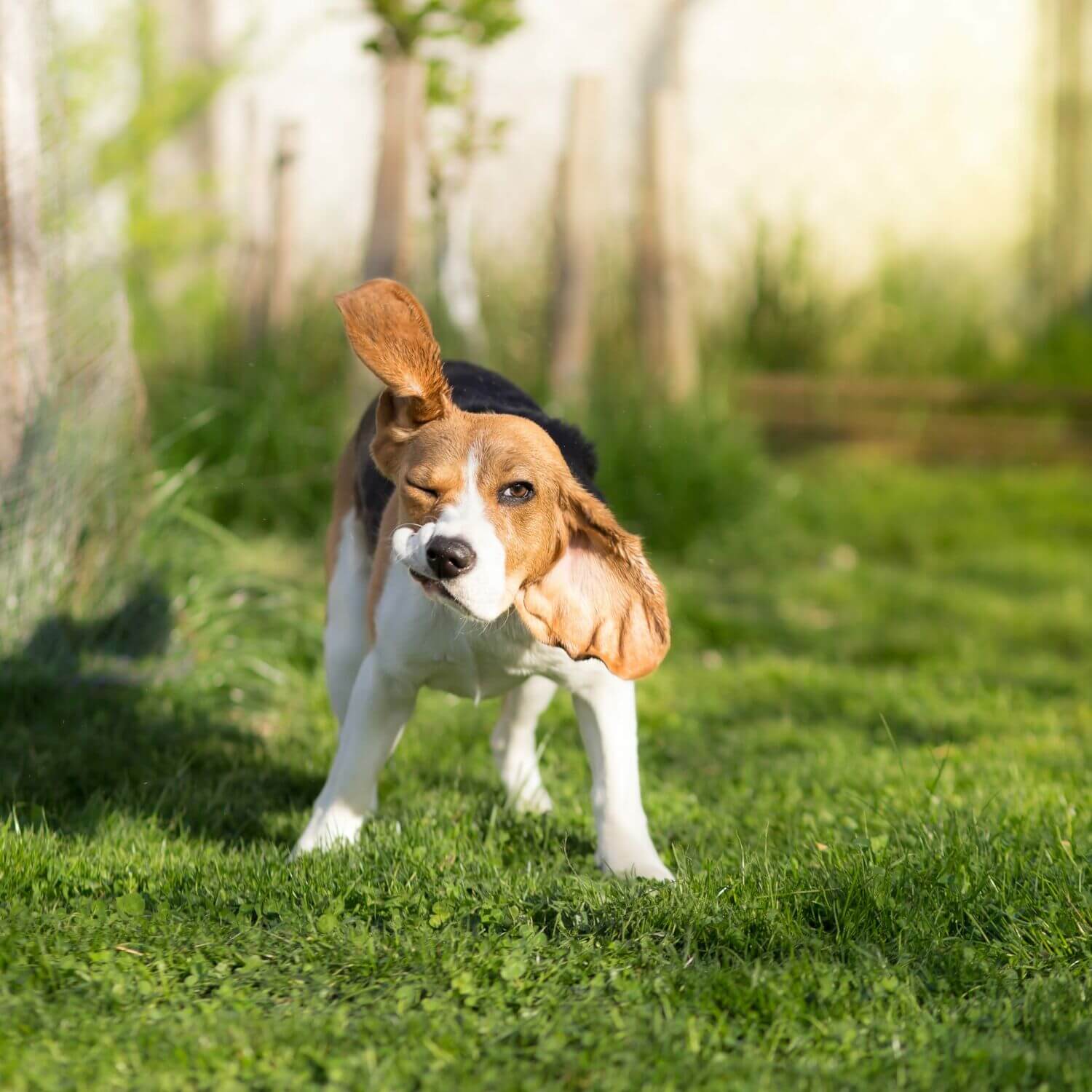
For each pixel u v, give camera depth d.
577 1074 2.85
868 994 3.21
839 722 6.39
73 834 4.25
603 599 3.67
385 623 3.98
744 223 14.52
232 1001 3.09
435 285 9.51
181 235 12.13
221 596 6.73
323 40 13.55
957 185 14.80
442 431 3.49
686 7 14.35
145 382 9.61
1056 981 3.28
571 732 5.88
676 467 10.02
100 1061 2.81
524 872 3.96
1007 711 6.46
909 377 14.23
